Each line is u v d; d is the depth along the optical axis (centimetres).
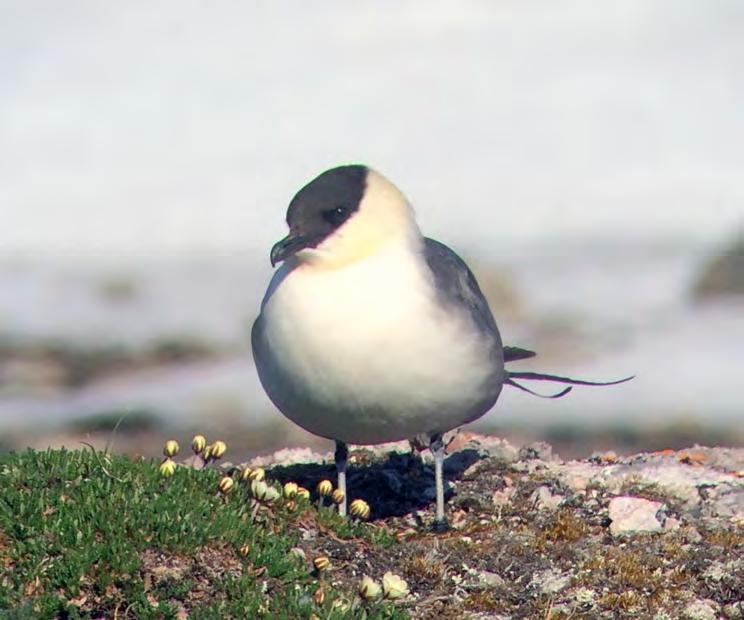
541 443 1172
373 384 891
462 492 1040
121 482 872
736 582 868
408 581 873
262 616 778
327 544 892
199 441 936
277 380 916
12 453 917
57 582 779
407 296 888
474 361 908
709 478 1072
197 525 830
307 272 902
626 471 1083
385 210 912
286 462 1144
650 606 847
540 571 895
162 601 779
